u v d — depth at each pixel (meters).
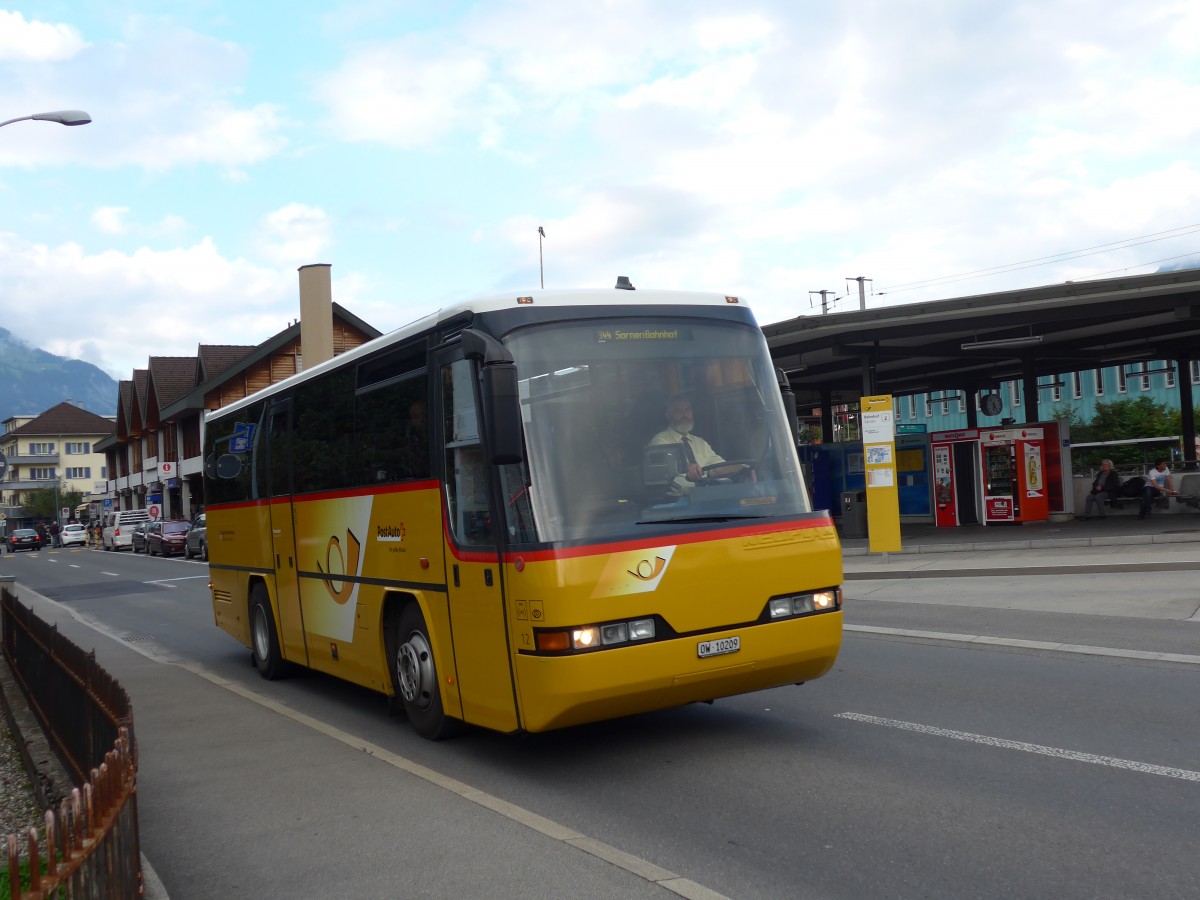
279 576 11.10
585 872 5.13
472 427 7.06
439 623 7.56
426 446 7.71
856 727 7.80
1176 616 11.99
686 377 7.21
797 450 7.56
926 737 7.39
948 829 5.48
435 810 6.32
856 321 22.70
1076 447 33.94
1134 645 10.35
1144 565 16.28
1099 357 31.62
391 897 4.96
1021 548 20.56
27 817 7.43
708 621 6.72
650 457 6.87
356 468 9.01
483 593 6.92
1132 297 20.92
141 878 4.48
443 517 7.45
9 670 13.21
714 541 6.81
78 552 63.72
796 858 5.20
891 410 20.22
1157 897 4.48
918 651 10.88
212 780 7.38
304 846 5.81
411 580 7.98
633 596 6.48
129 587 29.62
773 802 6.13
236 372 52.22
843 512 26.95
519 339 6.81
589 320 7.04
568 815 6.15
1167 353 31.69
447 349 7.43
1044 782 6.20
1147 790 5.95
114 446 84.38
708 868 5.14
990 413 28.42
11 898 3.06
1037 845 5.17
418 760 7.68
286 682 11.70
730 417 7.30
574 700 6.32
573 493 6.58
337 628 9.54
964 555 20.39
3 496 130.62
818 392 38.53
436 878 5.17
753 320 7.73
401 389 8.20
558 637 6.32
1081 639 10.88
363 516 8.85
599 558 6.43
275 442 11.21
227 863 5.62
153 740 8.84
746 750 7.33
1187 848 5.04
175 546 47.56
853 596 16.16
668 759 7.24
